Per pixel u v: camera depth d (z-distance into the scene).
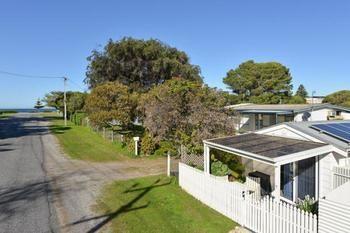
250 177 13.59
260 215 9.27
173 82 22.42
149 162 21.42
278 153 10.08
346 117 31.56
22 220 10.65
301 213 8.01
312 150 10.05
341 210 7.30
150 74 46.75
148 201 12.66
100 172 18.36
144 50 44.91
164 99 21.06
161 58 45.06
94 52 46.09
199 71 49.00
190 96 20.42
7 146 28.03
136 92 39.50
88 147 28.22
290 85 67.94
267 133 13.91
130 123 36.31
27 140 32.41
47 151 25.61
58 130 44.31
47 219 10.73
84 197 13.30
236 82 68.88
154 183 15.59
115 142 30.02
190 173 13.64
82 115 53.44
